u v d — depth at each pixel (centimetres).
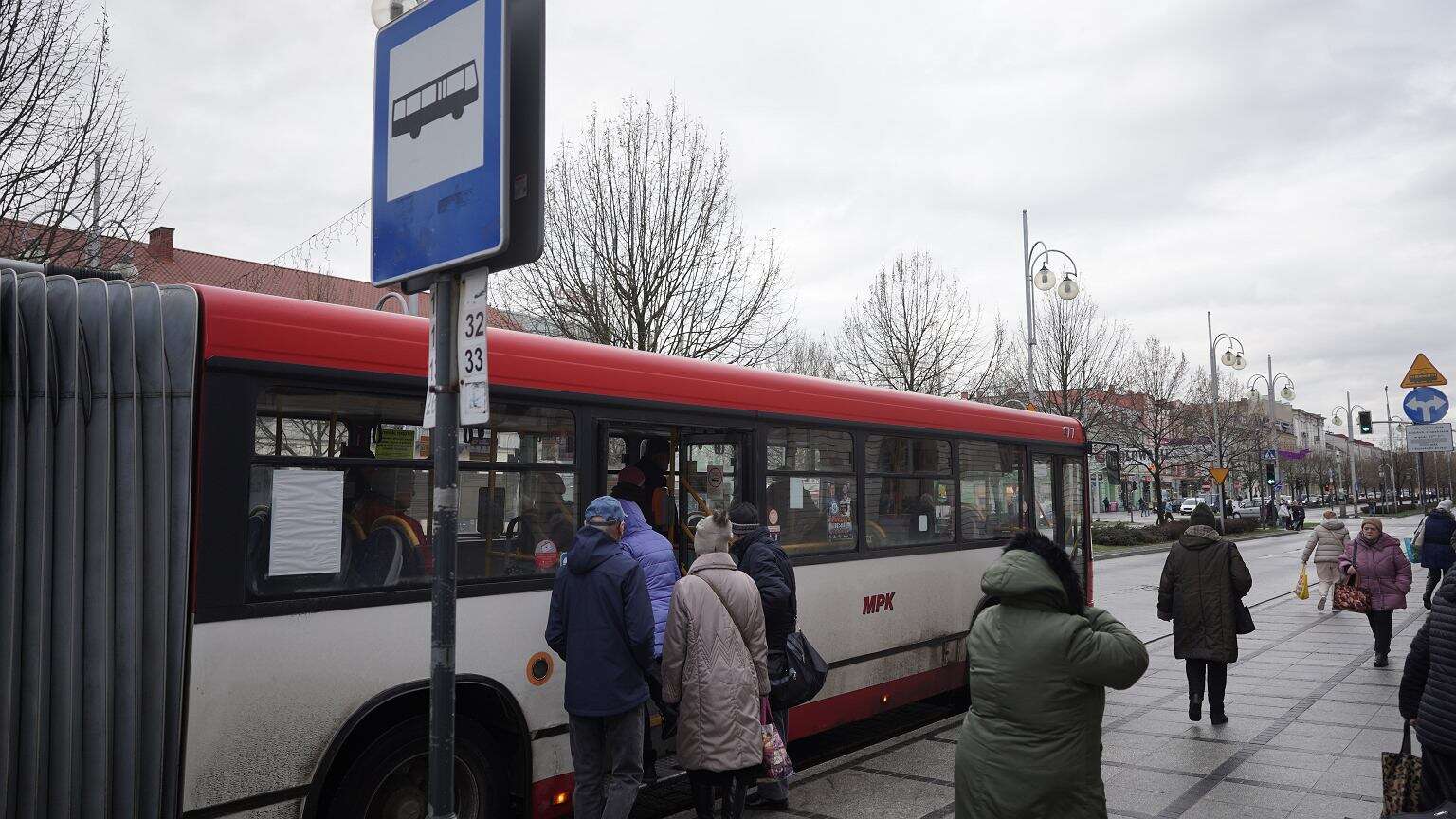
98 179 917
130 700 353
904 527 775
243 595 379
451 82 315
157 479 366
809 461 683
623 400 551
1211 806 586
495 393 486
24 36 868
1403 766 439
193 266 2814
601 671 454
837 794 622
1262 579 2241
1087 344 3109
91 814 346
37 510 350
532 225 300
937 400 828
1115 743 734
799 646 558
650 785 536
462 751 462
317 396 414
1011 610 360
